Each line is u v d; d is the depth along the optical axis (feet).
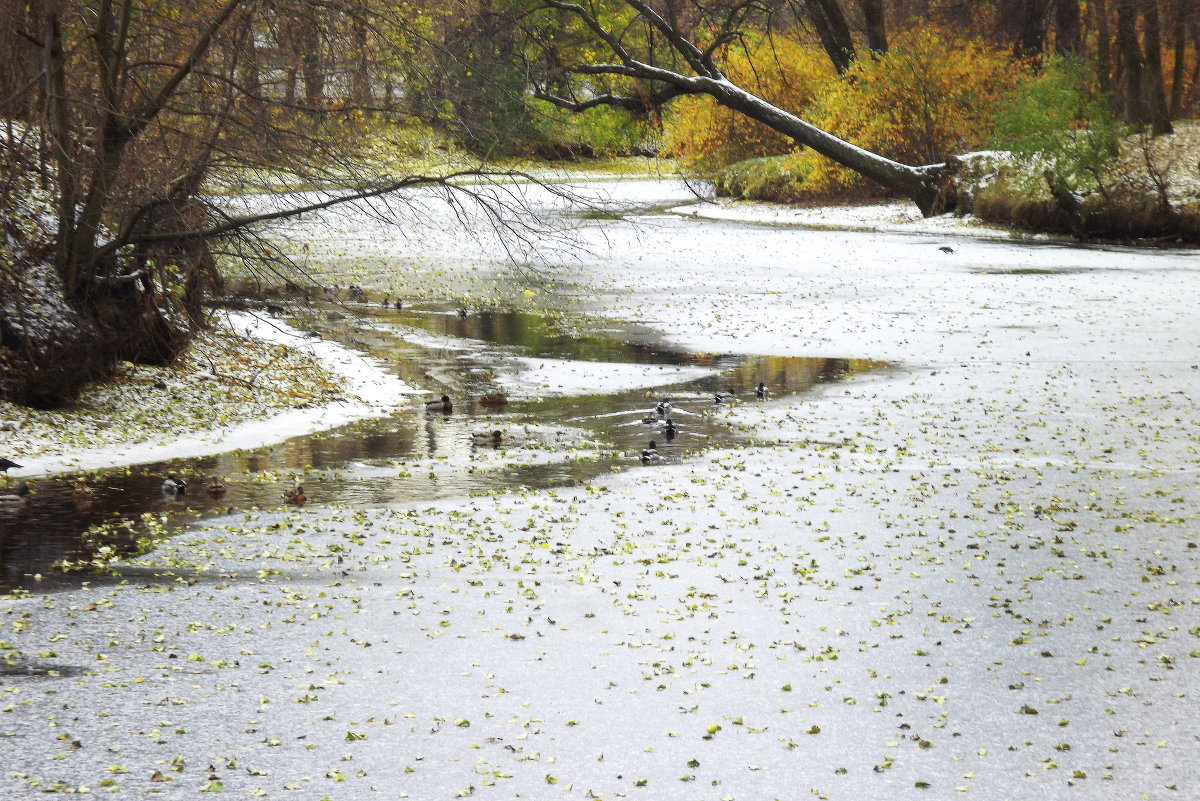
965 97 190.90
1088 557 34.14
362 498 41.24
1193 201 148.87
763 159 219.82
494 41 130.62
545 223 64.18
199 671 25.57
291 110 54.29
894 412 56.90
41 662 26.02
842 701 23.94
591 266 124.57
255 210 66.08
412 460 47.44
